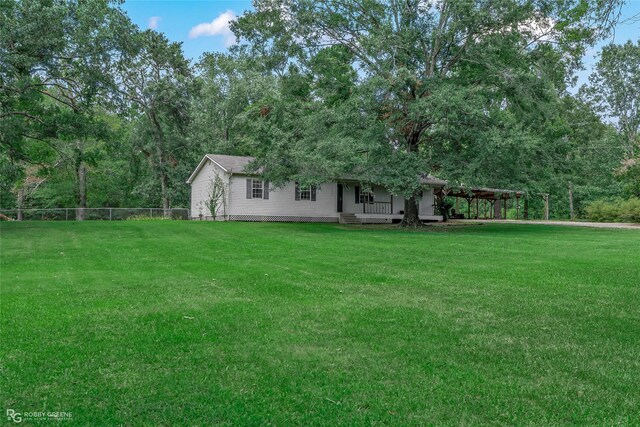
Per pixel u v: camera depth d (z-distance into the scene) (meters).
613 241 15.82
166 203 35.62
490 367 4.21
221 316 5.87
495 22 19.39
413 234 18.44
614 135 42.72
